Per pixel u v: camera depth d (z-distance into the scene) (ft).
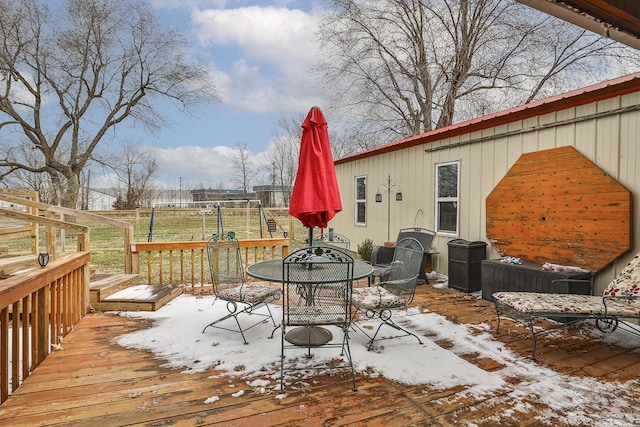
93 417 6.91
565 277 12.25
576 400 7.54
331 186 10.93
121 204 81.10
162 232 53.88
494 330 11.68
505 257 15.92
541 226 14.83
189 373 8.71
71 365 9.11
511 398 7.61
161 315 13.24
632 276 10.96
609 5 4.93
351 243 30.42
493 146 17.26
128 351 9.97
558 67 39.63
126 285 15.90
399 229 24.17
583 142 13.50
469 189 18.60
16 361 7.93
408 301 10.78
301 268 9.60
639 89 11.66
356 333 11.35
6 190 17.65
